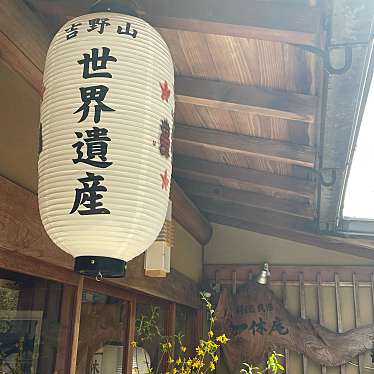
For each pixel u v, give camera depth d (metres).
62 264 2.12
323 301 4.78
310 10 1.76
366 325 4.58
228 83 2.56
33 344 2.03
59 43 1.42
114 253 1.32
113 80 1.35
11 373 1.87
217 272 5.09
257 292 4.85
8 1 1.69
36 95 2.04
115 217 1.28
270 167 3.64
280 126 2.86
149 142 1.35
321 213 3.75
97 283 2.68
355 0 1.42
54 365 2.18
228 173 3.87
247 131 3.11
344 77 1.81
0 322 1.81
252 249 5.15
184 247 4.45
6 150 1.78
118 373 2.93
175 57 2.46
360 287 4.74
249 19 1.82
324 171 2.86
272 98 2.48
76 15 1.93
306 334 4.63
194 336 4.79
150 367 3.46
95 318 2.64
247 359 4.67
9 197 1.72
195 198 4.80
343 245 4.74
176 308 4.26
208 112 2.96
